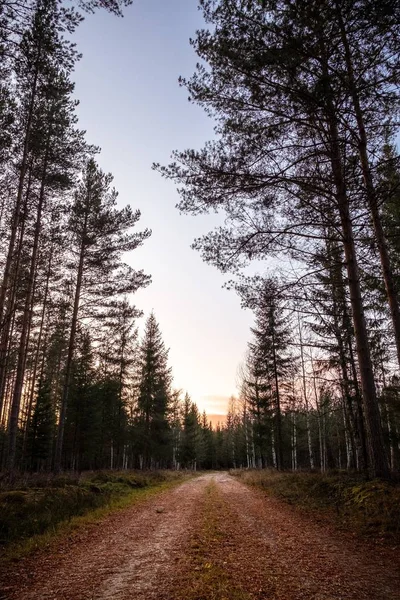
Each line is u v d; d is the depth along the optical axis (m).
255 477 22.53
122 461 47.00
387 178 10.65
